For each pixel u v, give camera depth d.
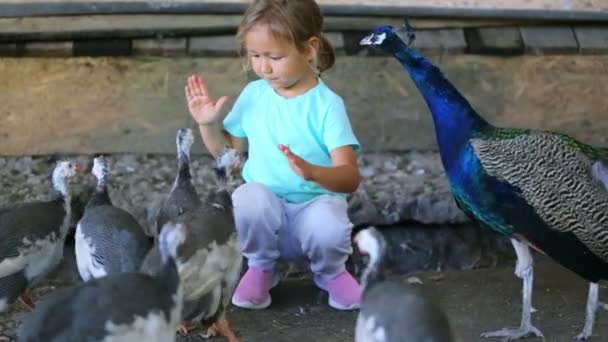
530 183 4.44
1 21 5.10
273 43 4.52
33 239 4.46
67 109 5.17
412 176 5.10
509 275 4.92
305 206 4.64
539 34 5.23
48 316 3.95
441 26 5.21
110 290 3.99
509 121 5.27
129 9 5.11
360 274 4.89
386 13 5.17
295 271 4.89
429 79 4.53
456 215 4.98
